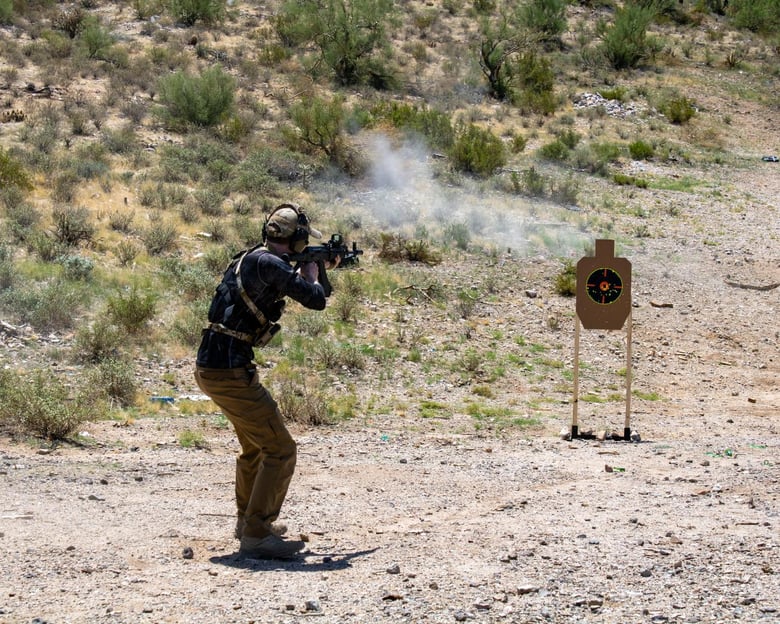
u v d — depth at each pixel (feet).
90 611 14.76
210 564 17.81
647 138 122.72
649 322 62.85
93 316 50.60
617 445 34.30
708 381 52.21
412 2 166.40
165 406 39.58
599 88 140.67
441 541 19.75
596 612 15.30
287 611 14.98
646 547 19.12
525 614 15.05
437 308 60.13
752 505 23.27
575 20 169.99
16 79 104.78
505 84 132.46
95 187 74.90
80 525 20.49
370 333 53.98
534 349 55.16
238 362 17.38
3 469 26.91
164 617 14.60
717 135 128.77
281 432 17.95
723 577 17.08
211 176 82.94
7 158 70.28
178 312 52.95
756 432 38.75
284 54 129.49
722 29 179.32
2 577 16.30
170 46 126.52
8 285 52.29
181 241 66.59
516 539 19.80
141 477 26.35
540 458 30.96
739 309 67.51
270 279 17.13
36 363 43.52
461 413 42.14
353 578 16.84
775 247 83.66
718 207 97.04
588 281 36.45
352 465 28.96
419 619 14.74
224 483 26.18
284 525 19.77
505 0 169.68
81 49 116.67
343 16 127.54
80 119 90.84
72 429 32.81
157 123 99.40
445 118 105.09
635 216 90.17
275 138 97.55
